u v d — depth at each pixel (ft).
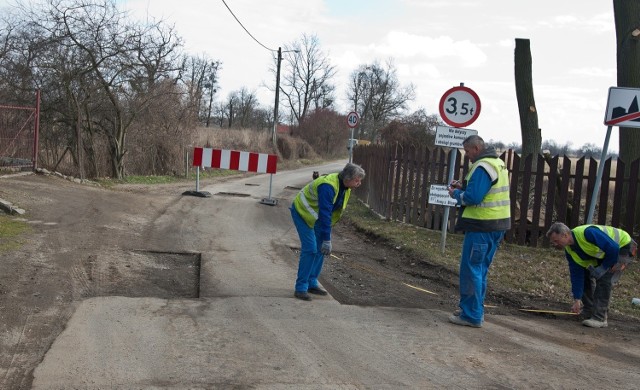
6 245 23.84
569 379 14.35
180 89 74.74
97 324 16.29
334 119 188.44
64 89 56.34
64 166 58.80
